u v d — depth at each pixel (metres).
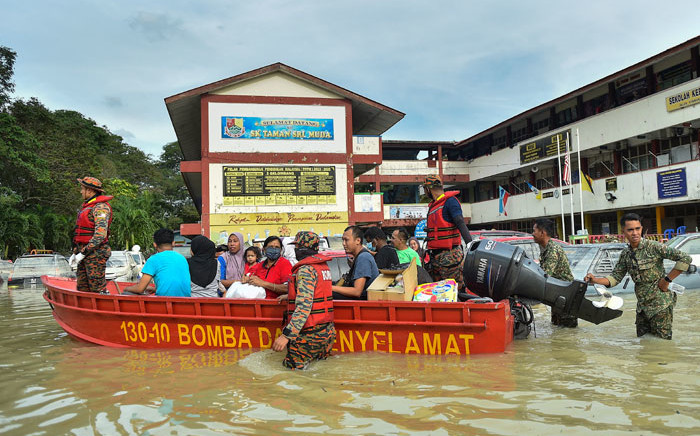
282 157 22.09
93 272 6.08
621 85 23.17
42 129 31.20
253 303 5.16
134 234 33.69
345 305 4.98
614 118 22.30
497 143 32.97
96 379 4.21
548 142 26.48
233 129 21.70
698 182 18.75
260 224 21.77
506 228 33.09
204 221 21.31
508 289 5.32
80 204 30.89
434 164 34.34
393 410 3.26
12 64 27.75
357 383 3.89
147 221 34.03
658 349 4.85
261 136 21.97
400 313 4.85
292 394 3.64
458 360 4.55
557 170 27.89
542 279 5.32
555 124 27.39
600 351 4.82
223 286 6.74
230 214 21.55
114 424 3.13
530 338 5.56
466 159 36.00
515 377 3.96
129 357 5.09
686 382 3.74
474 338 4.72
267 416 3.19
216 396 3.63
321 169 22.45
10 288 16.27
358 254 5.29
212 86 21.30
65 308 6.20
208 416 3.22
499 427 2.92
